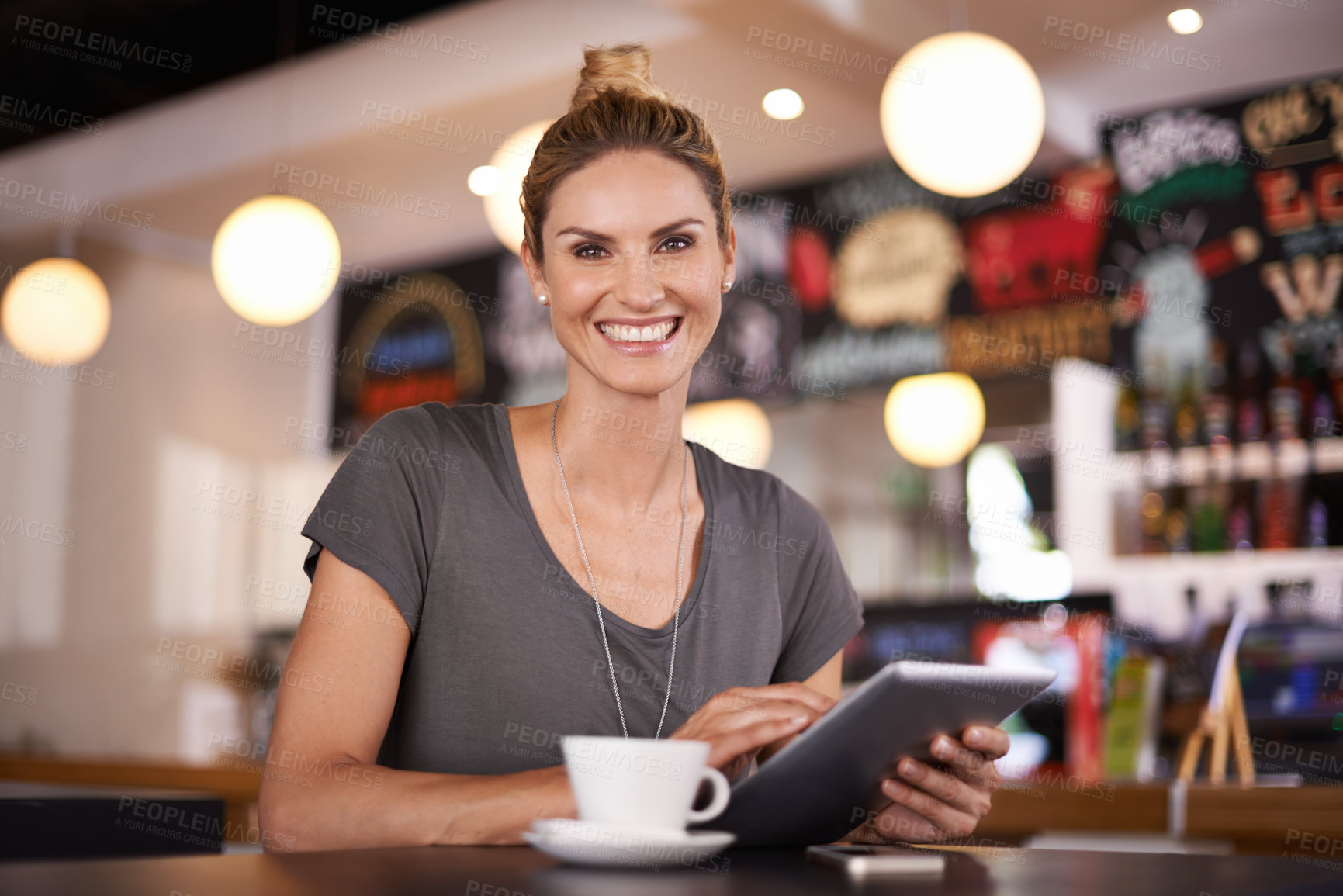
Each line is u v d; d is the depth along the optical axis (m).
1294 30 3.81
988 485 4.77
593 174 1.14
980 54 2.70
